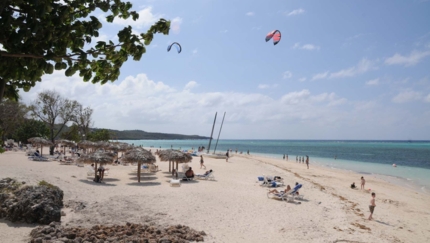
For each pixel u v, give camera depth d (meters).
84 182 18.52
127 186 18.38
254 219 12.62
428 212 17.39
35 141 35.19
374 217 15.08
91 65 4.35
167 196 15.54
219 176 25.38
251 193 18.08
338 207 16.47
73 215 11.35
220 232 10.66
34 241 8.06
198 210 13.23
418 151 100.62
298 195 17.88
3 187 11.93
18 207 10.10
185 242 9.05
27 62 3.64
